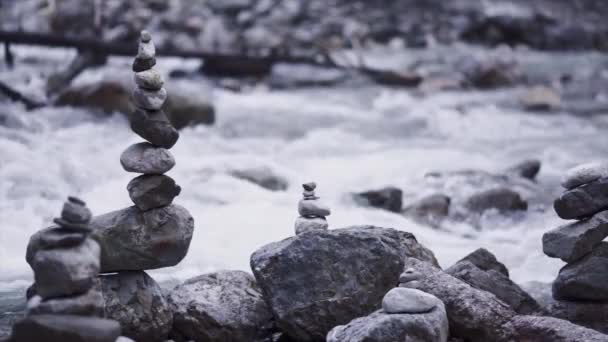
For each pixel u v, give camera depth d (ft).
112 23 66.23
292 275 13.03
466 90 55.83
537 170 29.48
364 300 12.90
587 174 13.65
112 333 10.11
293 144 36.27
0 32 45.62
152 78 12.49
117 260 12.41
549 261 19.40
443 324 11.87
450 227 23.56
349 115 45.32
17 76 45.19
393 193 24.35
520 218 24.40
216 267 17.79
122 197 23.80
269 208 22.54
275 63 57.16
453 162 33.09
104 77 37.52
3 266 17.66
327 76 56.34
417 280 13.38
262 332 13.53
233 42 65.92
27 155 26.53
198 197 23.54
